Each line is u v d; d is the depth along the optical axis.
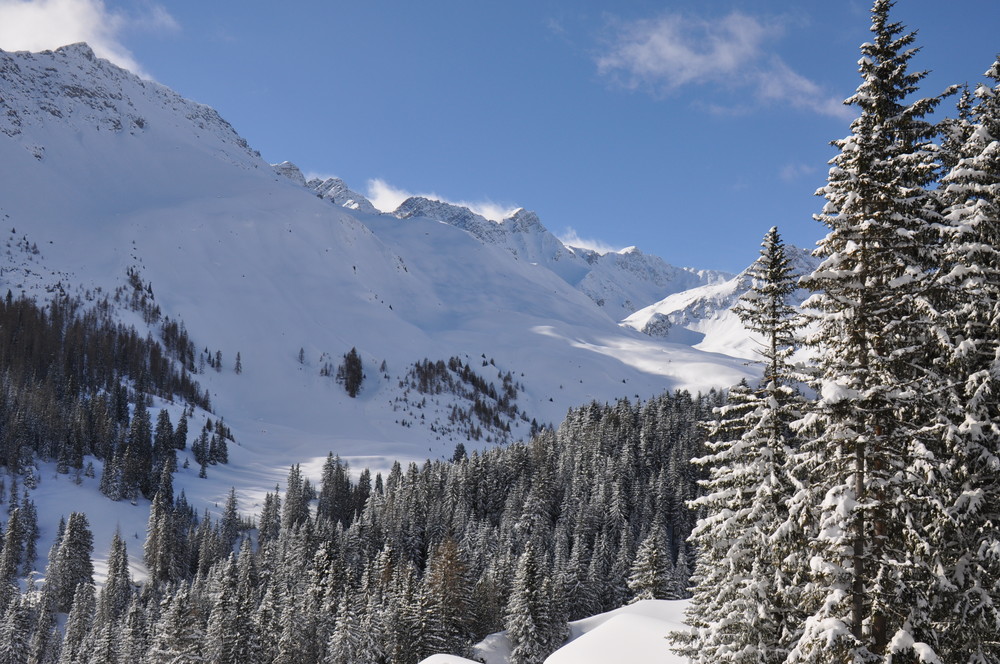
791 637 24.41
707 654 26.77
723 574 27.28
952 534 19.23
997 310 19.38
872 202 19.22
